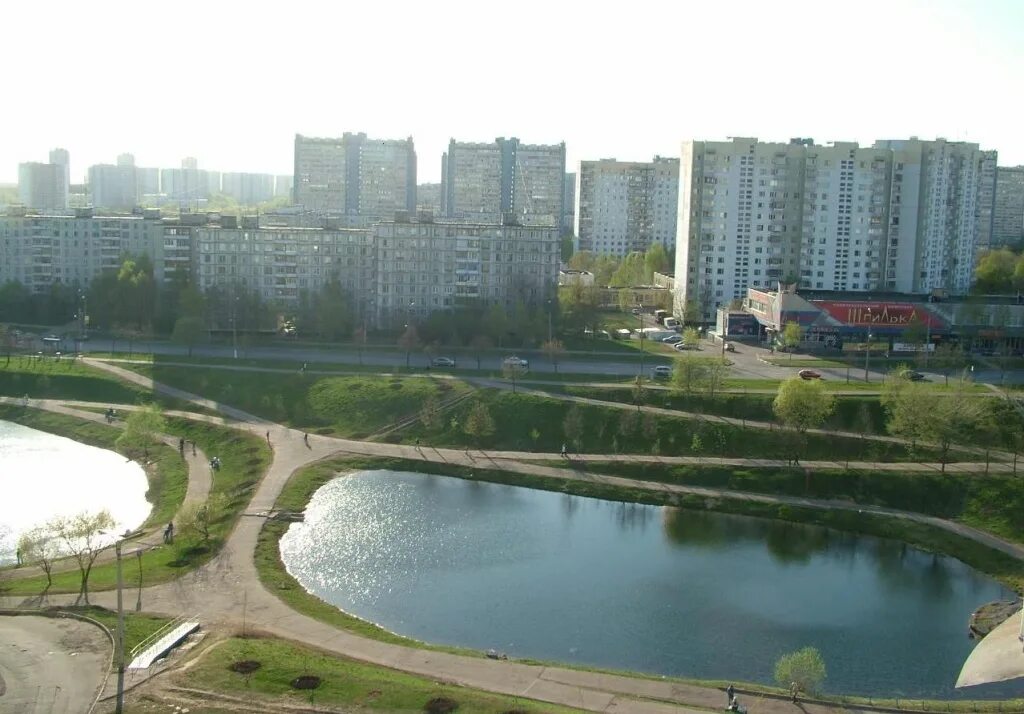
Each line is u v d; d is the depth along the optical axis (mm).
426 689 98750
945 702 103750
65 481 184875
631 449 198000
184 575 132125
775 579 143625
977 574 148000
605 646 119562
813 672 101500
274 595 126438
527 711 94625
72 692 95250
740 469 185375
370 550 149500
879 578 145375
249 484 175875
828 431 199000
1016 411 199125
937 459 186500
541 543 155625
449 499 175875
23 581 128875
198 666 101625
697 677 112500
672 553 153125
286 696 95938
